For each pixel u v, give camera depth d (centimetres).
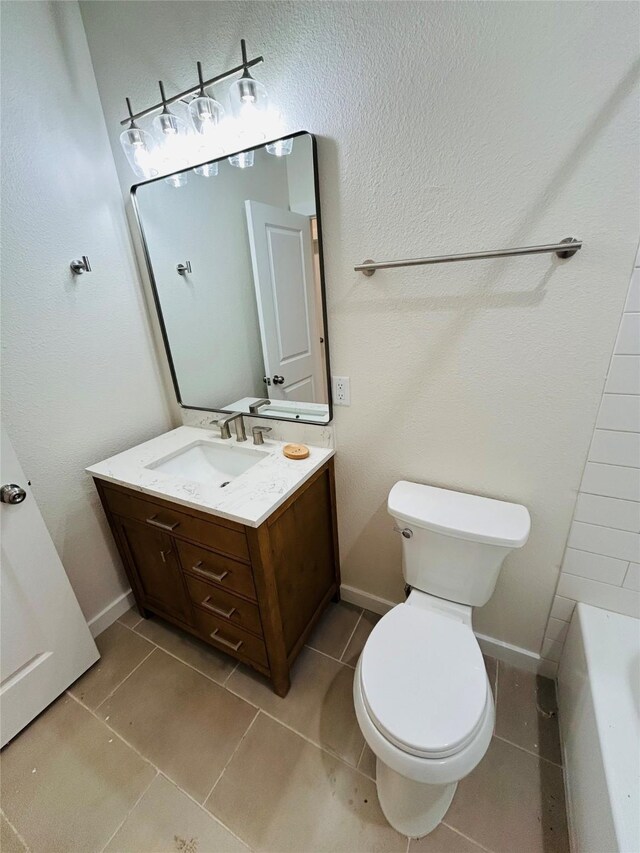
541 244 94
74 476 149
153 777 115
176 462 158
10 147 117
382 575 160
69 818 107
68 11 127
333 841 100
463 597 122
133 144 127
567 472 110
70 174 133
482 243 99
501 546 107
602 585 117
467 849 98
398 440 132
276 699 135
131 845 102
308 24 99
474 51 86
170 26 118
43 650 132
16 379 126
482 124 90
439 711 88
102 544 164
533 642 137
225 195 131
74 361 142
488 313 104
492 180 93
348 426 139
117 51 129
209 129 117
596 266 90
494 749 118
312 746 121
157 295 163
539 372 104
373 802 107
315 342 132
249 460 155
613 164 82
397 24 91
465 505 120
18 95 117
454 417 120
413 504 121
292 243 123
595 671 101
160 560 144
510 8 81
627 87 77
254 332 145
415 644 105
